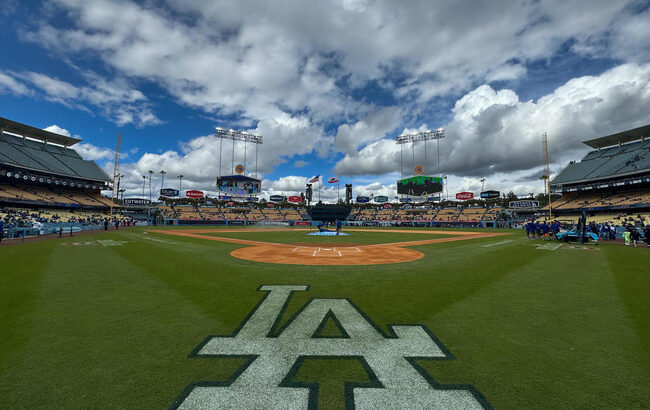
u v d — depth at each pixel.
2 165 52.22
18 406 3.41
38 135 69.94
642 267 12.98
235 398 3.63
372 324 6.18
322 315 6.73
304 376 4.16
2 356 4.63
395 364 4.50
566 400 3.55
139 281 10.12
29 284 9.56
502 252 18.89
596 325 6.04
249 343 5.25
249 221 87.94
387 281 10.27
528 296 8.27
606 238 30.05
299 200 104.31
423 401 3.57
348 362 4.57
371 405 3.50
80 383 3.91
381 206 114.38
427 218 83.12
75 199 64.81
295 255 17.78
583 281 10.19
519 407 3.43
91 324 6.07
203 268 12.81
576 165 64.25
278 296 8.31
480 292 8.73
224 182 87.12
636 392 3.70
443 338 5.44
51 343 5.13
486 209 78.56
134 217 78.25
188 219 81.50
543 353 4.80
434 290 8.99
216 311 6.98
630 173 49.94
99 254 16.89
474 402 3.54
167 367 4.36
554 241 26.89
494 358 4.64
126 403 3.51
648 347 4.99
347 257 16.94
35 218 46.81
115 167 62.91
